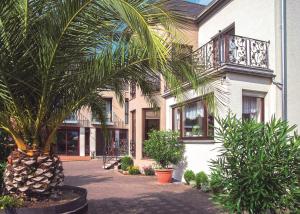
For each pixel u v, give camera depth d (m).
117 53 6.01
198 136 12.59
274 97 11.25
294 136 5.75
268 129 5.68
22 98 6.43
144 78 6.68
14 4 5.22
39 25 5.59
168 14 5.15
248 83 11.05
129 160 18.69
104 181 14.55
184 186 12.62
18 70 5.85
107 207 9.28
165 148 13.36
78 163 27.88
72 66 6.11
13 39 5.51
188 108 13.40
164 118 16.02
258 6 12.23
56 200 6.91
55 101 6.66
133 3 4.89
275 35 11.37
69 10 5.24
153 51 4.59
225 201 5.62
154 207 9.27
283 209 5.47
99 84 6.34
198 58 6.55
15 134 6.63
